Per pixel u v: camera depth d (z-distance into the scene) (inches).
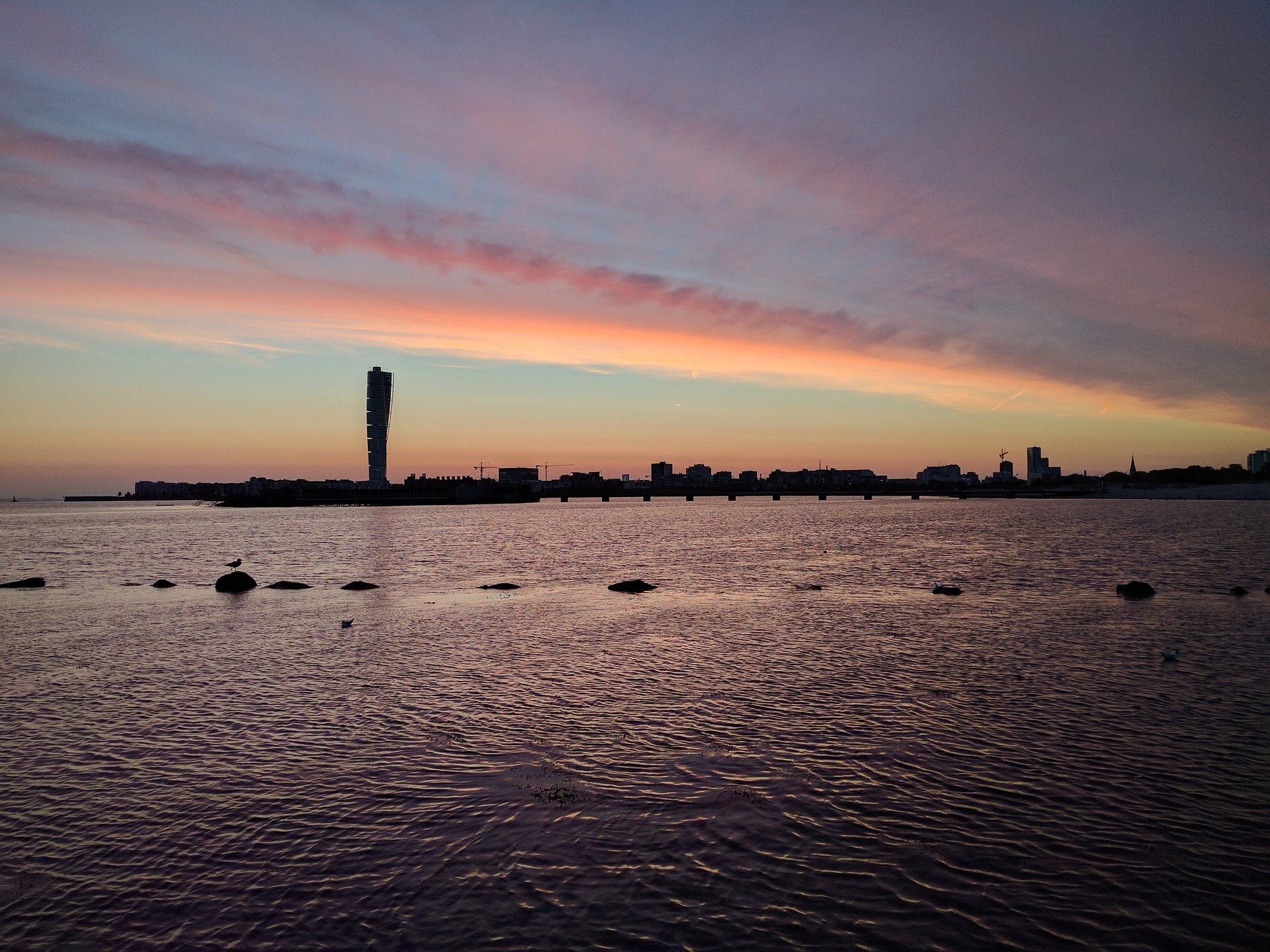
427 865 471.5
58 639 1246.9
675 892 436.8
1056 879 448.8
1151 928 402.3
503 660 1042.7
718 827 516.7
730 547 3282.5
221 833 518.0
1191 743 673.0
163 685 923.4
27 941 398.9
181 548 3518.7
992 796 563.5
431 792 581.3
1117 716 756.0
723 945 387.2
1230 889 438.0
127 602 1686.8
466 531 5103.3
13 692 894.4
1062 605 1505.9
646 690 876.6
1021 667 973.8
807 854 479.5
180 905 431.5
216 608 1581.0
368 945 391.5
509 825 522.9
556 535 4475.9
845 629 1269.7
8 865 477.7
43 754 675.4
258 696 864.9
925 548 3080.7
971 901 426.3
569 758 649.0
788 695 847.1
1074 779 592.7
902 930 399.5
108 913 424.8
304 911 423.5
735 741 689.0
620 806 551.2
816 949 384.2
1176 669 956.0
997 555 2691.9
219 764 648.4
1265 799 555.8
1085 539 3563.0
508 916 415.5
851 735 702.5
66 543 3983.8
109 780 613.6
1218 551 2773.1
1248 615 1350.9
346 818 537.3
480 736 711.1
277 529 5610.2
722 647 1127.0
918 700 820.6
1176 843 490.6
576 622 1359.5
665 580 2021.4
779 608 1514.5
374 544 3708.2
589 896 433.7
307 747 685.9
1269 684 875.4
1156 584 1809.8
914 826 516.1
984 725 730.8
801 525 5408.5
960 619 1350.9
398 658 1062.4
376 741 700.0
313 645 1170.6
